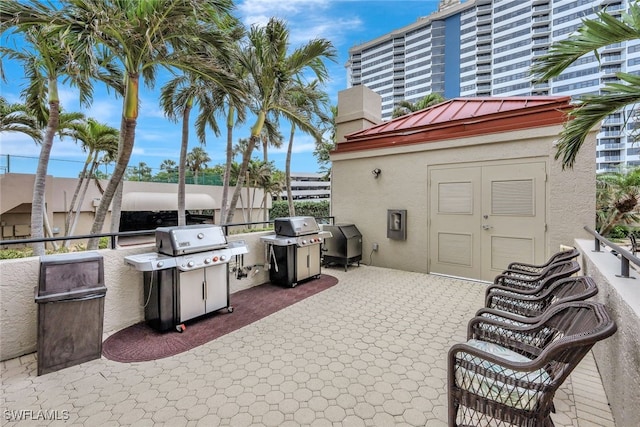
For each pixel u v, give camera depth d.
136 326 3.36
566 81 40.50
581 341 1.26
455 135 5.34
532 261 4.68
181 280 3.31
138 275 3.47
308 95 8.51
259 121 8.15
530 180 4.69
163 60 4.57
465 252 5.33
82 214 13.13
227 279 3.80
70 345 2.55
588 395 2.18
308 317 3.65
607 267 2.33
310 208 23.77
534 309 2.54
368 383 2.33
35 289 2.57
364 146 6.54
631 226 7.64
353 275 5.65
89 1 3.72
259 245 5.06
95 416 1.98
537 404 1.42
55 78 6.03
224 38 4.86
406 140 5.92
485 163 5.09
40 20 3.58
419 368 2.54
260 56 7.35
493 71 51.16
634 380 1.48
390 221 6.13
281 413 2.01
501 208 4.95
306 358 2.71
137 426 1.89
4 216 10.90
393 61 62.50
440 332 3.23
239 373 2.47
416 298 4.34
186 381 2.36
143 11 3.91
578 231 4.32
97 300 2.68
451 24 55.47
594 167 4.21
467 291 4.65
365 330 3.28
